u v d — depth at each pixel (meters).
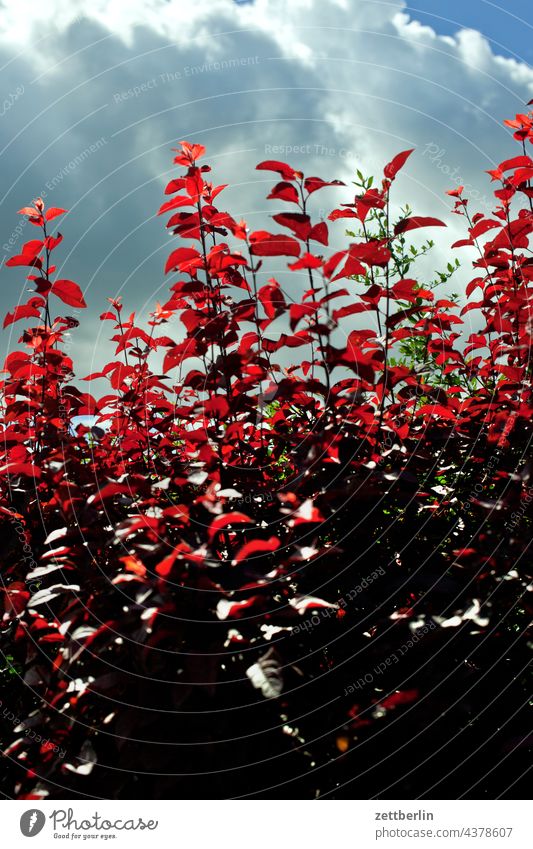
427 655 2.06
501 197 2.73
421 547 2.30
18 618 2.28
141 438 2.56
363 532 2.08
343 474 2.12
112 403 2.81
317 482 2.08
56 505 2.39
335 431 2.11
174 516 1.89
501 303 2.60
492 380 2.75
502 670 2.17
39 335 2.78
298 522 1.82
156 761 1.73
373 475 2.04
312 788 1.95
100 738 1.98
